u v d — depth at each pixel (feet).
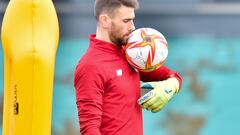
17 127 39.52
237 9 106.52
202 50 105.29
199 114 101.60
